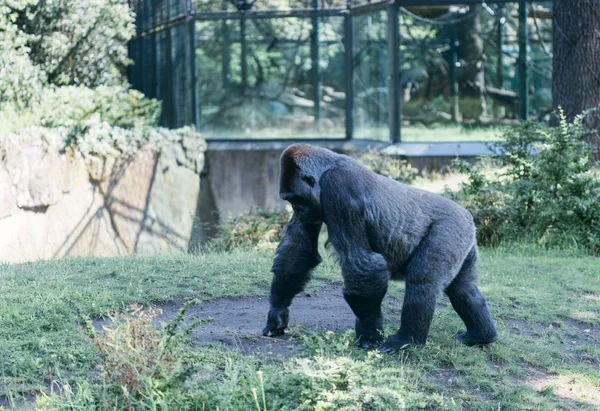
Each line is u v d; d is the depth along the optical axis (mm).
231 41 19812
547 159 12312
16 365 5820
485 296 8656
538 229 12328
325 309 7988
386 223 6355
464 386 6191
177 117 21000
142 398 5137
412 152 18672
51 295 7457
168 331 5516
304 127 20062
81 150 14328
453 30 19016
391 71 18969
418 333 6582
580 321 8133
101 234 14523
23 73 16844
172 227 16234
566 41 14953
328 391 5383
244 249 12695
